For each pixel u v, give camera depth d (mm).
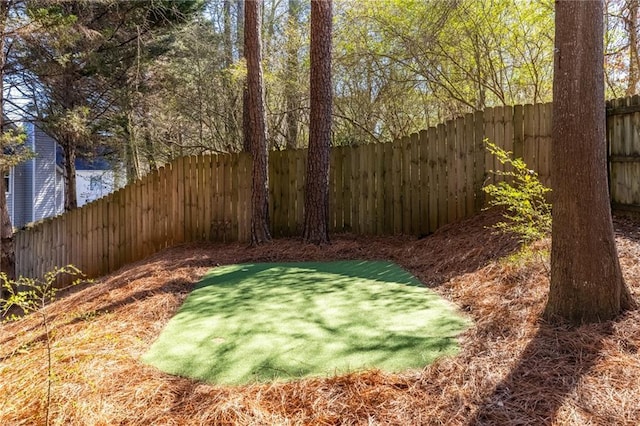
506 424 1706
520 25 7250
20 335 3467
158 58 10195
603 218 2502
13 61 8508
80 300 4434
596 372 2018
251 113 6215
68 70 9133
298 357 2371
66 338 2873
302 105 9750
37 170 14094
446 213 5648
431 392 1955
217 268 4910
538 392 1902
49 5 7703
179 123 10508
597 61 2484
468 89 8172
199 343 2656
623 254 3270
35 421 1826
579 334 2361
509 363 2162
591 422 1691
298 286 3938
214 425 1769
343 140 9078
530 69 7500
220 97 10203
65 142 10852
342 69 9141
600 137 2502
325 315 3076
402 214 6051
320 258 5195
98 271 7992
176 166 7121
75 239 8383
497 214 4988
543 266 3312
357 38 8727
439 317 2943
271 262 5125
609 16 6750
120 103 10039
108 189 17734
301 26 9812
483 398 1886
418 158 5891
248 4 6074
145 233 7426
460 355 2301
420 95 8859
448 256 4473
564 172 2539
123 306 3600
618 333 2311
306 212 6023
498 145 5172
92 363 2367
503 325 2621
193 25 10297
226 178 6816
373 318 2971
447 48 7672
